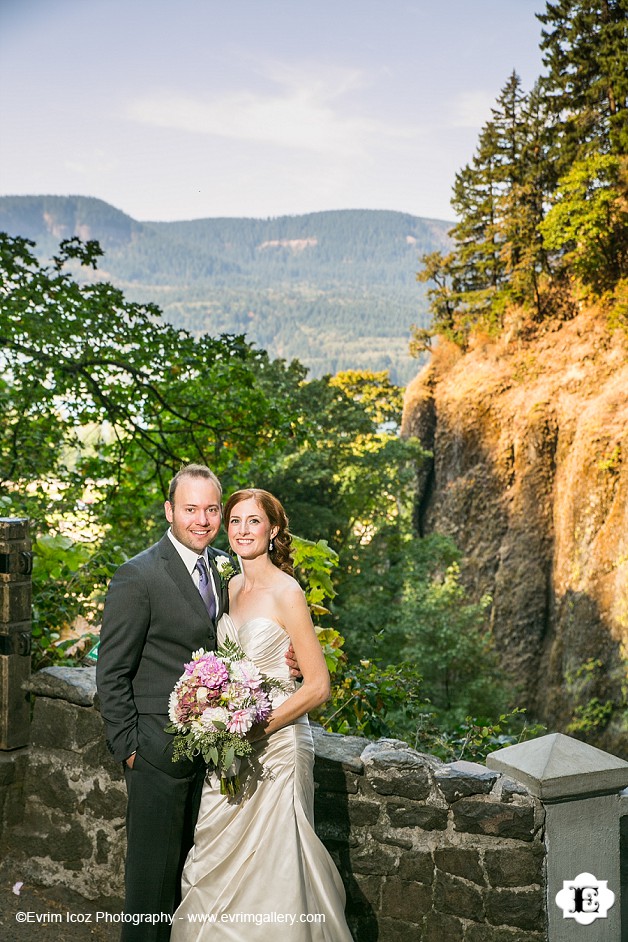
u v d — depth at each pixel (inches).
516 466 1493.6
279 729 121.7
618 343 1443.2
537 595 1430.9
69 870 154.2
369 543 1486.2
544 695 1380.4
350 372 2319.1
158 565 125.8
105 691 121.3
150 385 433.4
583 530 1322.6
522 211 1729.8
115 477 452.8
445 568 1464.1
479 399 1571.1
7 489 360.5
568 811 130.5
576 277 1562.5
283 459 1162.0
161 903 123.7
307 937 116.0
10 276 385.4
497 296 1656.0
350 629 1213.1
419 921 136.2
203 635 125.0
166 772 122.3
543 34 1766.7
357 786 139.3
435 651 1190.9
